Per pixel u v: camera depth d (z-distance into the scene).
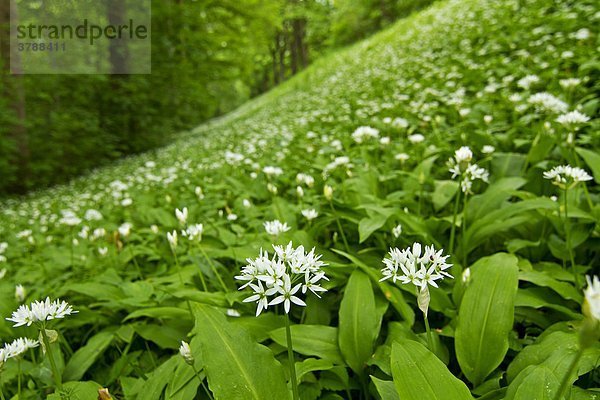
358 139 3.75
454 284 2.29
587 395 1.40
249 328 2.07
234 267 3.10
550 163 3.16
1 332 2.62
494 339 1.69
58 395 1.65
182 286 2.56
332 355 1.84
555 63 5.75
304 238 2.73
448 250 2.73
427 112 5.74
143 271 3.57
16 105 11.96
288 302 1.21
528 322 2.10
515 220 2.40
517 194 2.72
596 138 3.68
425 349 1.33
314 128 7.16
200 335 1.39
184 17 14.98
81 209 6.92
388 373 1.67
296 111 10.64
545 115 4.14
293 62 39.75
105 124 13.81
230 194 4.73
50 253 4.11
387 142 4.11
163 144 15.03
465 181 2.30
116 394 2.19
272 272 1.23
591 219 2.33
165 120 15.29
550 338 1.68
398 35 15.75
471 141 4.17
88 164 13.23
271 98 19.56
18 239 5.78
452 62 8.26
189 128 18.00
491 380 1.63
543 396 1.22
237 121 14.97
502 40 7.96
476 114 5.02
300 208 3.25
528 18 8.45
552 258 2.58
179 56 15.34
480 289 1.83
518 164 3.38
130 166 10.83
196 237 2.42
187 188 5.66
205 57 16.19
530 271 2.17
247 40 19.27
